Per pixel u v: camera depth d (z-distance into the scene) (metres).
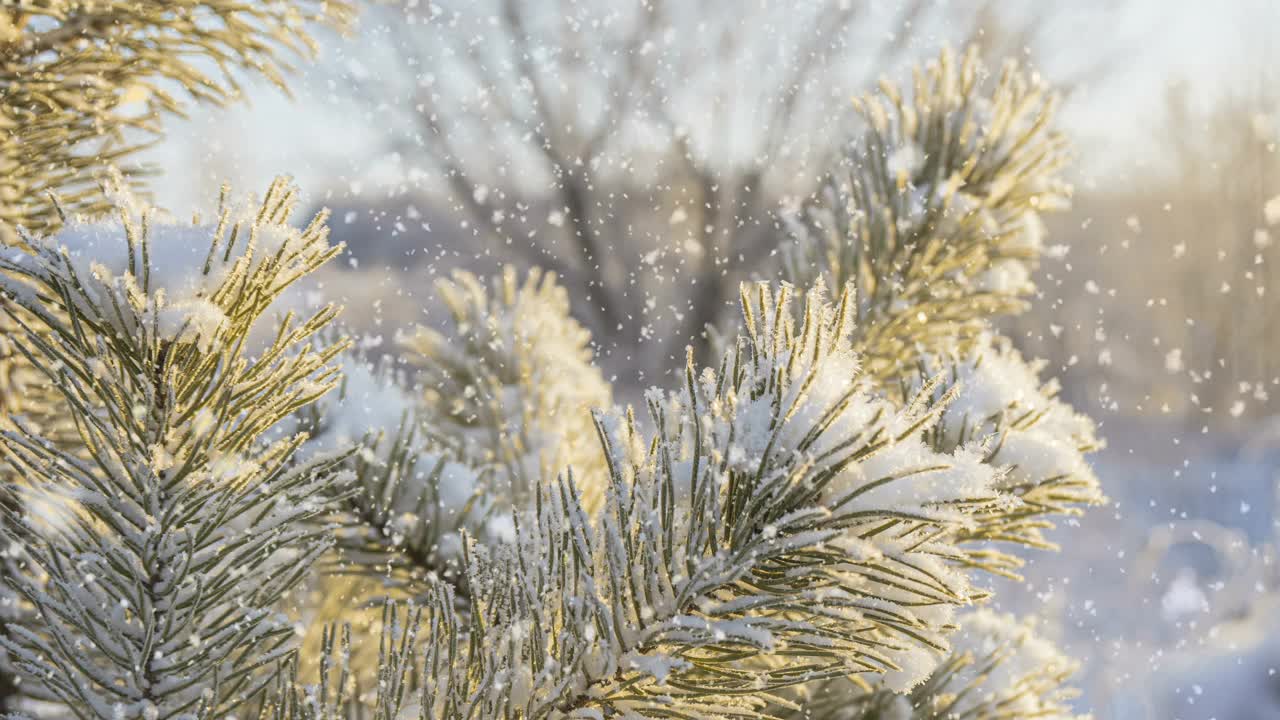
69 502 0.75
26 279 0.72
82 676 0.75
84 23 0.89
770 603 0.72
